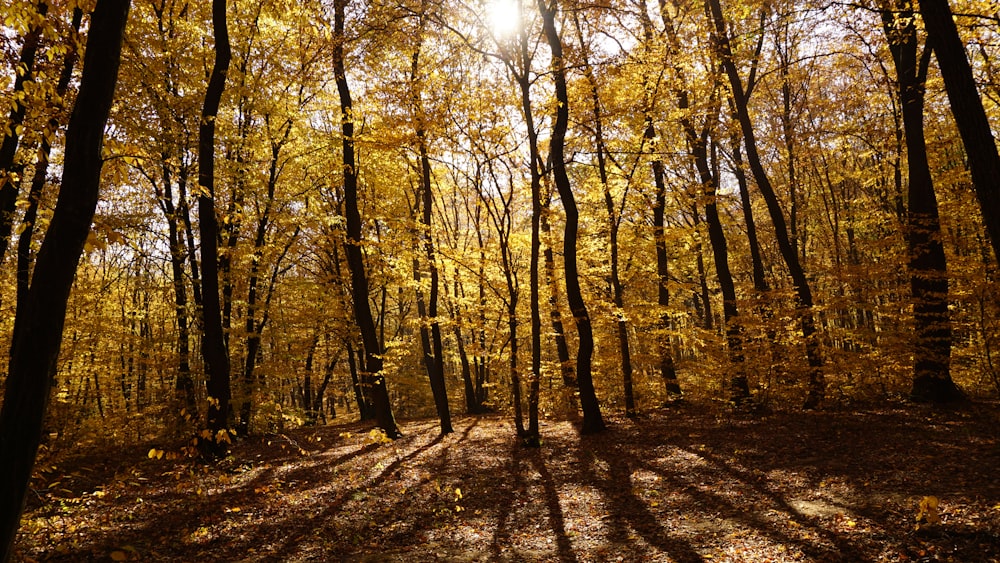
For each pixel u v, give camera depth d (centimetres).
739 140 1672
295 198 1648
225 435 727
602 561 579
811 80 2080
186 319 1440
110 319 1542
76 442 1321
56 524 689
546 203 1448
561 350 1625
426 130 1220
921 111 1203
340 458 1223
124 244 414
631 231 1819
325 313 1966
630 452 1092
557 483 921
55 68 828
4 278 1188
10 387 342
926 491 647
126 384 1870
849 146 1984
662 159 1559
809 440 998
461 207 2888
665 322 1723
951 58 599
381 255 1842
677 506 739
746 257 2822
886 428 1005
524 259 2034
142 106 1233
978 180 591
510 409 2095
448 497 862
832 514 622
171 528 699
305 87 1719
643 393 1778
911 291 1213
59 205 360
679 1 1465
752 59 1359
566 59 1248
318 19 1284
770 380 1323
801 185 2422
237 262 1473
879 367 1239
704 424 1290
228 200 1499
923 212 1177
